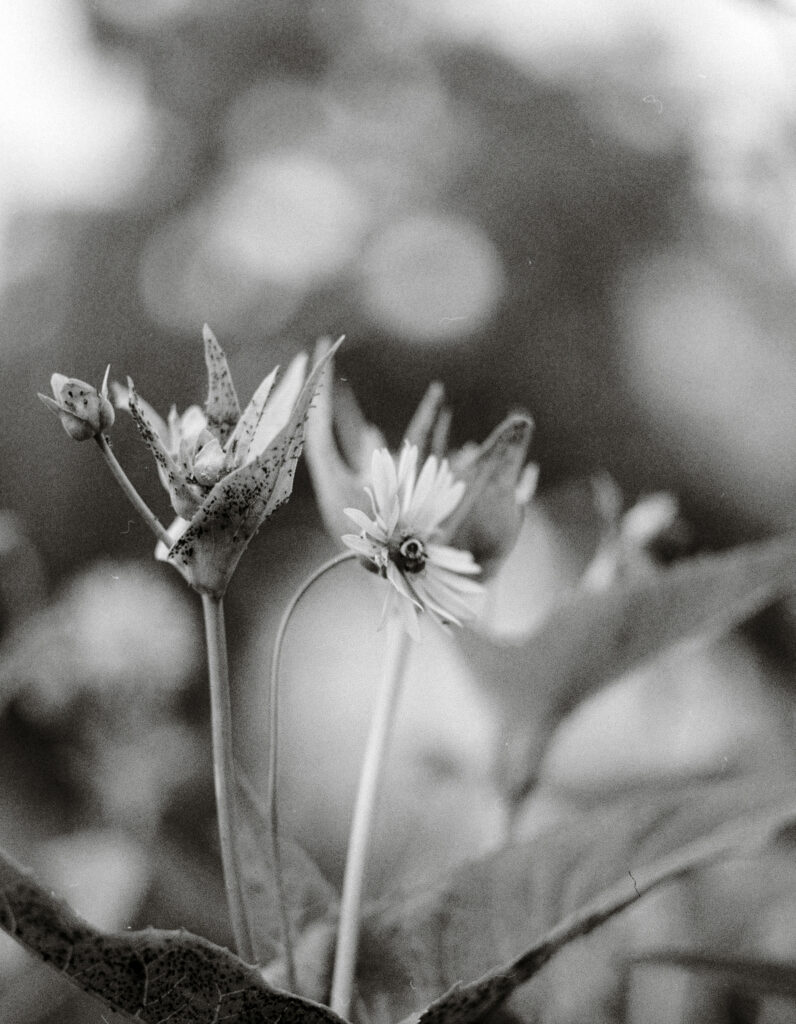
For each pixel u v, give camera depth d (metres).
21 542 1.51
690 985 0.96
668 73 1.70
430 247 1.88
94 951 0.61
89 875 1.22
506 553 0.73
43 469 1.83
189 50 2.02
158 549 0.65
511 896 0.74
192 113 2.03
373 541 0.65
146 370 1.85
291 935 0.74
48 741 1.40
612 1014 0.90
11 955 1.12
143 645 1.47
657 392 1.83
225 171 2.04
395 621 0.76
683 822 0.74
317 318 1.87
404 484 0.66
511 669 0.88
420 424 0.76
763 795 0.74
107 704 1.43
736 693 1.35
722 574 0.85
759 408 1.79
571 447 1.84
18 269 1.95
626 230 1.78
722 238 1.69
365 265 1.90
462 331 1.85
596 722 1.11
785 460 1.79
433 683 1.17
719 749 1.08
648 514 1.01
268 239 1.95
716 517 1.80
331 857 1.28
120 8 1.84
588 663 0.87
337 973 0.71
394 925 0.74
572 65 1.85
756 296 1.73
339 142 2.05
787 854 0.96
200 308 1.91
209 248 1.96
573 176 1.81
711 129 1.57
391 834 1.18
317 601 1.67
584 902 0.74
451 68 2.03
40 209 1.95
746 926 0.97
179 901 1.09
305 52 2.10
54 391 0.63
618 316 1.83
